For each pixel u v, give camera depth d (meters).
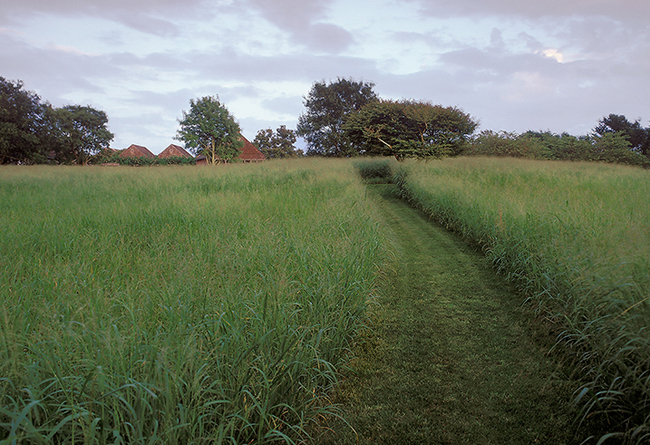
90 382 1.84
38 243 4.59
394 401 2.80
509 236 5.80
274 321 2.67
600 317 2.97
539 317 4.08
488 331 3.87
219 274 3.29
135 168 18.97
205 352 2.19
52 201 8.08
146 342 2.18
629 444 2.21
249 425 2.11
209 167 17.86
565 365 3.17
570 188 8.84
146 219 6.08
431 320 4.16
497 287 5.11
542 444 2.33
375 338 3.78
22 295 2.88
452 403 2.77
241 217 6.15
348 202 7.85
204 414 1.92
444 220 9.30
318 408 2.50
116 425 1.71
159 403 1.88
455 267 6.02
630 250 3.30
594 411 2.46
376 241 5.62
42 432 1.79
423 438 2.41
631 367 2.49
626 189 8.21
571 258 3.84
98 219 6.08
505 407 2.70
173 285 2.90
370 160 22.05
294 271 3.74
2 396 1.73
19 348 2.00
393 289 5.13
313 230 5.30
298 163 20.00
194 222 5.89
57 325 2.14
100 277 3.45
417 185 12.45
